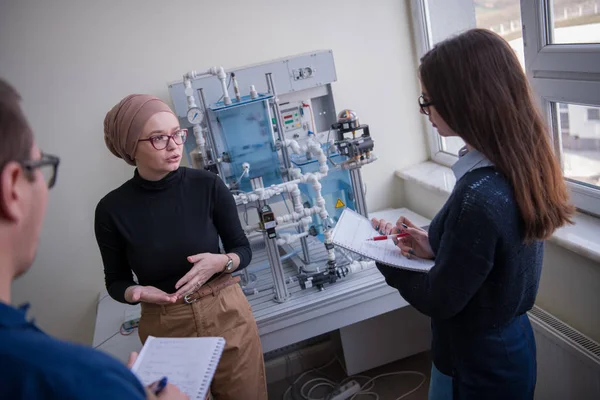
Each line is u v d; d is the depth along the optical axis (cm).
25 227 58
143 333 149
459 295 103
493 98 97
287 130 232
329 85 234
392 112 255
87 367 54
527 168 99
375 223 153
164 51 220
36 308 232
